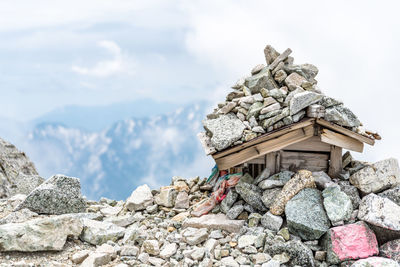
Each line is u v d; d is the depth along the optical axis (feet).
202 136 28.60
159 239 24.84
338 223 23.25
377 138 27.20
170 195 30.35
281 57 28.60
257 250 23.26
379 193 25.44
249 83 28.71
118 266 21.30
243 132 25.90
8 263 20.36
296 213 23.76
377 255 22.17
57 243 22.17
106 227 24.99
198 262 22.24
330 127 25.76
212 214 27.17
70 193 27.35
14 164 39.01
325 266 22.07
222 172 31.32
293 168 27.32
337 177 27.02
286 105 26.45
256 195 25.88
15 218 24.76
